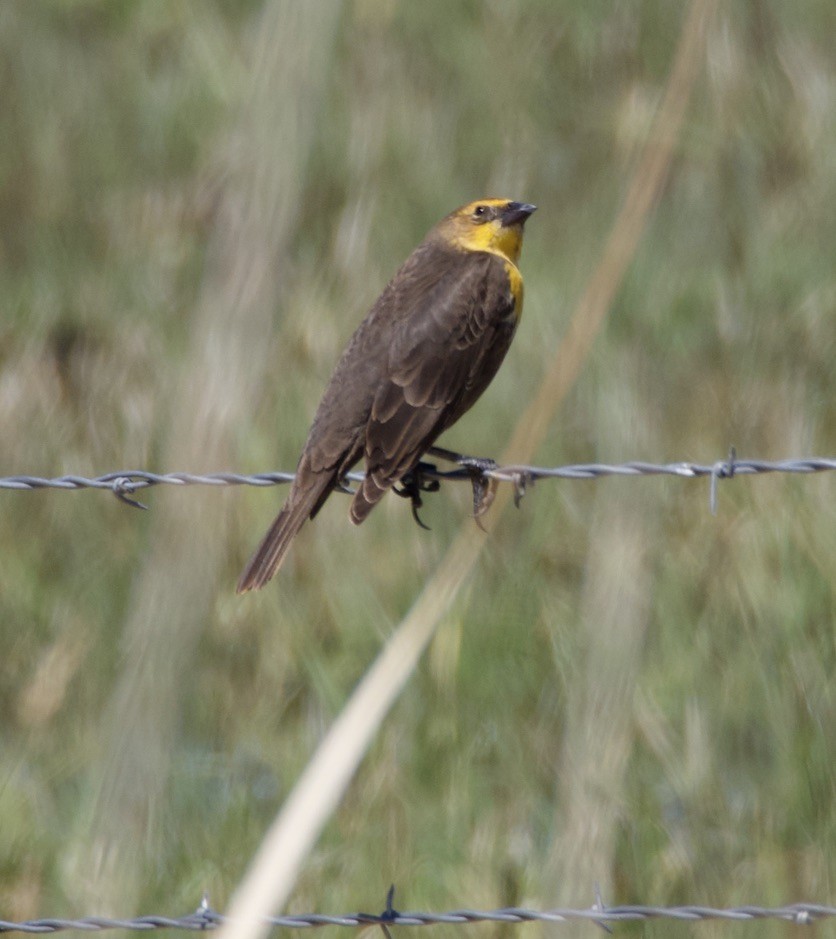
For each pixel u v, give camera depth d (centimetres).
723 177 1332
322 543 1121
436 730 989
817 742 964
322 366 1220
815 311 1223
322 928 923
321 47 1159
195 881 927
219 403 1093
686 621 1031
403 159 1351
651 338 1206
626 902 922
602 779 909
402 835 948
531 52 1439
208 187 1351
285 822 462
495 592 1087
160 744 914
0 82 1507
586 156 1411
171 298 1305
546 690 1012
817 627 1020
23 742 1042
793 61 1370
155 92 1459
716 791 962
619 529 1027
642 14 1448
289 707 1054
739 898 925
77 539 1173
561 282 1280
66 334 1306
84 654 1073
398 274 1088
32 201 1438
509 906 923
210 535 1014
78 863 930
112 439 1220
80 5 1538
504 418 1206
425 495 1169
